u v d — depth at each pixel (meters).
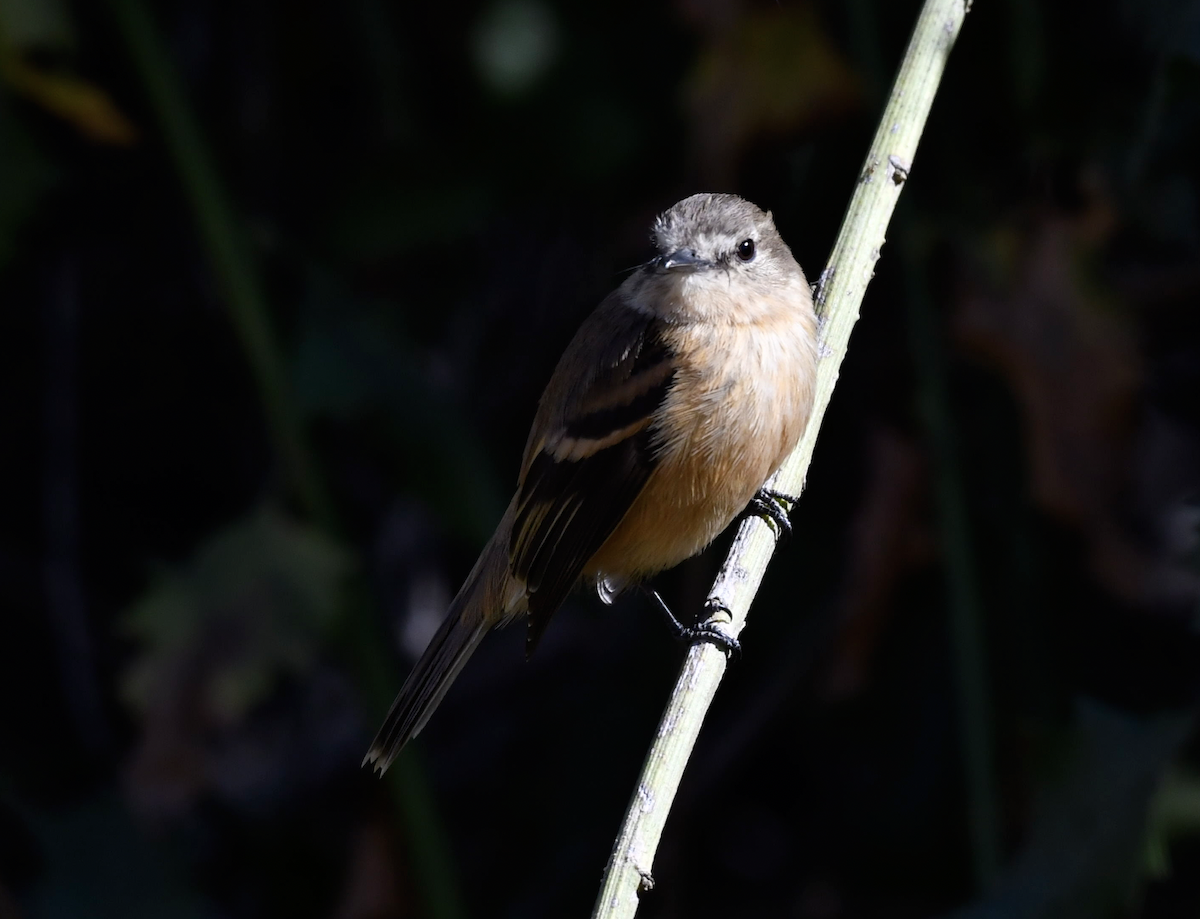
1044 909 8.55
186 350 13.81
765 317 8.68
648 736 12.41
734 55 10.05
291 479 10.40
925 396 9.47
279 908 13.15
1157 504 10.81
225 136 12.95
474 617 9.30
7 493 14.05
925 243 9.67
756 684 12.32
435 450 10.60
